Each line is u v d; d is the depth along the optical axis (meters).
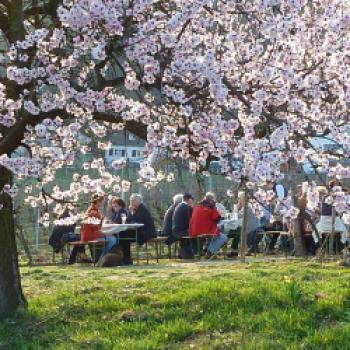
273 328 8.27
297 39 8.10
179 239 17.27
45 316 9.37
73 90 7.36
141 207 16.23
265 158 6.71
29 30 9.66
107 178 9.93
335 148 7.95
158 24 7.27
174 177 9.73
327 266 12.61
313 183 7.55
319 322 8.45
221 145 6.98
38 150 8.67
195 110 7.33
